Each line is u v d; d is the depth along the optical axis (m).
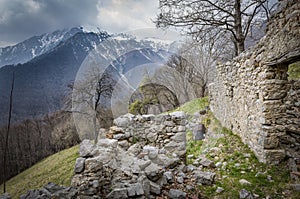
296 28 3.40
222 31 9.09
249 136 5.32
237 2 8.75
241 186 3.67
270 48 4.23
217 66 8.56
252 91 5.10
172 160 4.48
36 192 2.89
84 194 3.09
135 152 4.53
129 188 3.10
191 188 3.64
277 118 4.38
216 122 8.29
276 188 3.49
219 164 4.84
